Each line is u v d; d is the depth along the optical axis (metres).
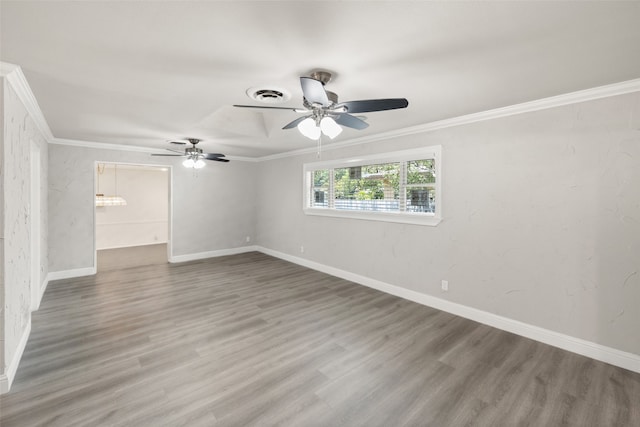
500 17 1.49
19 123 2.46
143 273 5.20
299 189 5.80
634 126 2.35
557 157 2.72
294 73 2.20
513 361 2.52
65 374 2.28
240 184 6.85
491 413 1.93
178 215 6.06
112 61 2.00
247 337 2.91
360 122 2.54
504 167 3.05
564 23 1.54
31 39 1.71
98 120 3.53
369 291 4.30
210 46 1.81
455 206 3.45
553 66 2.06
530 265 2.91
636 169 2.35
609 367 2.43
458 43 1.76
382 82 2.36
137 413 1.88
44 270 4.23
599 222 2.53
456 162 3.43
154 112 3.22
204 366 2.41
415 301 3.89
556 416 1.90
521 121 2.93
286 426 1.80
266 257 6.49
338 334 2.99
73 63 2.03
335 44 1.78
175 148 5.52
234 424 1.81
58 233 4.76
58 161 4.71
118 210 7.94
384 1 1.37
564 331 2.72
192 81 2.35
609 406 1.99
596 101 2.51
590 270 2.58
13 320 2.28
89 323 3.18
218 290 4.31
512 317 3.04
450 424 1.83
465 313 3.40
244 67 2.10
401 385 2.20
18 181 2.43
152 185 8.44
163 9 1.43
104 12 1.46
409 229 3.95
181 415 1.87
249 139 4.68
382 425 1.82
